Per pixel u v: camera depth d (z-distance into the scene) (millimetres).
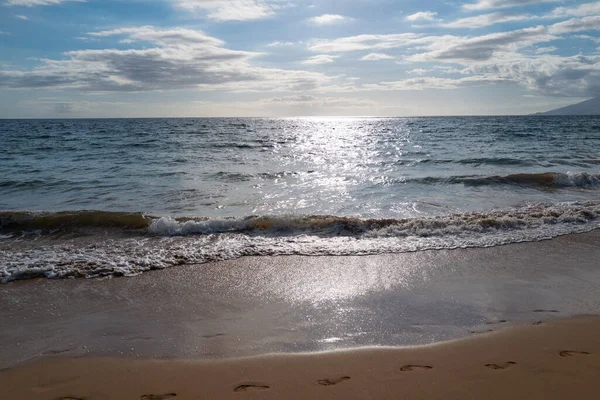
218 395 3199
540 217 9078
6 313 4910
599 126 54406
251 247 7383
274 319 4676
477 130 46219
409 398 3092
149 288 5648
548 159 19078
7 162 19234
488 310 4844
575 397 3072
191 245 7531
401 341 4086
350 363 3654
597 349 3850
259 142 31766
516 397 3080
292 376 3455
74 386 3395
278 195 12047
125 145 28188
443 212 9930
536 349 3859
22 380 3498
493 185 13203
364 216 9617
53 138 34906
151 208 10531
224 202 11164
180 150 25125
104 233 8344
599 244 7504
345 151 24641
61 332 4414
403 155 21812
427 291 5473
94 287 5691
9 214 8898
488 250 7207
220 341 4152
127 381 3449
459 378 3361
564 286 5605
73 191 12672
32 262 6578
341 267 6422
